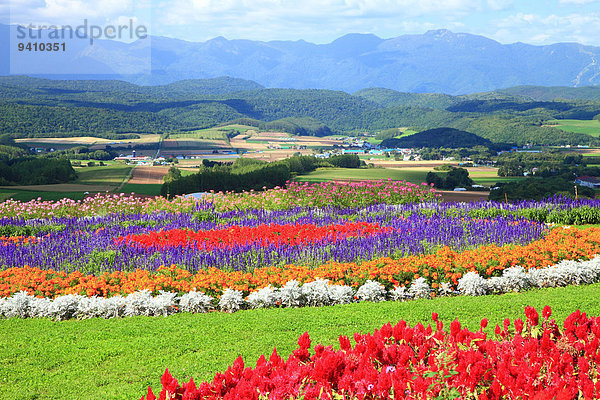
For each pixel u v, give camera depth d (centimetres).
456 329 514
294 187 2145
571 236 1252
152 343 705
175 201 2044
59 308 849
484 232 1266
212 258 1057
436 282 959
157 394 550
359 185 2114
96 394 567
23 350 696
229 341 709
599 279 1034
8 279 966
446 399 411
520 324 536
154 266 1049
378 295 913
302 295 895
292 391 423
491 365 444
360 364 448
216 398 424
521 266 1009
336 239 1217
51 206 1911
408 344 503
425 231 1268
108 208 1939
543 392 374
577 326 538
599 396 404
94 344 712
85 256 1140
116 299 863
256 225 1539
